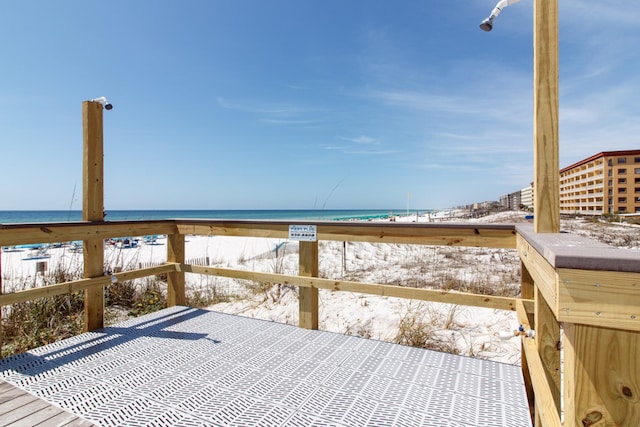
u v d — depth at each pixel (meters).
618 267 0.71
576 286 0.75
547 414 1.04
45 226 2.87
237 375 2.40
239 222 3.58
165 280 6.16
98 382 2.31
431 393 2.15
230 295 5.62
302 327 3.35
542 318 1.65
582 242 1.06
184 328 3.36
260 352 2.79
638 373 0.71
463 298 2.64
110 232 3.42
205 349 2.85
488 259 8.23
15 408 1.99
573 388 0.75
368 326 3.88
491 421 1.85
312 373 2.43
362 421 1.87
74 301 4.54
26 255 11.23
